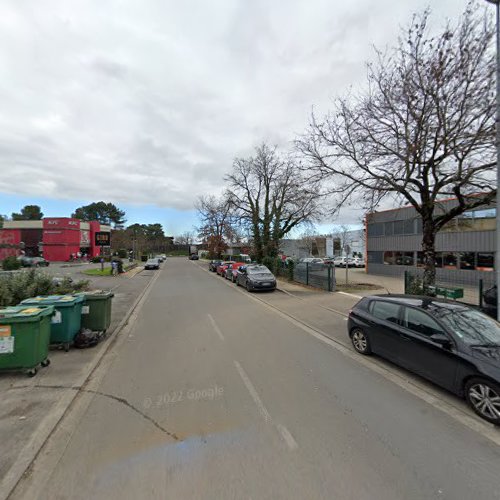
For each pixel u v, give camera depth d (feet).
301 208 74.38
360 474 9.10
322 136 33.68
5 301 30.42
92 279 72.59
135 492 8.39
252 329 26.66
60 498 8.23
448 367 13.82
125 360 19.02
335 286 52.65
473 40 21.79
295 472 9.16
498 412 11.77
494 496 8.31
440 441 10.80
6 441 10.63
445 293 30.37
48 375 16.33
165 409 12.96
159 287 59.52
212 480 8.83
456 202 62.39
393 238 83.46
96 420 12.10
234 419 12.15
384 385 15.35
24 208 269.23
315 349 21.08
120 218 288.71
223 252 170.91
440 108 24.12
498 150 21.50
